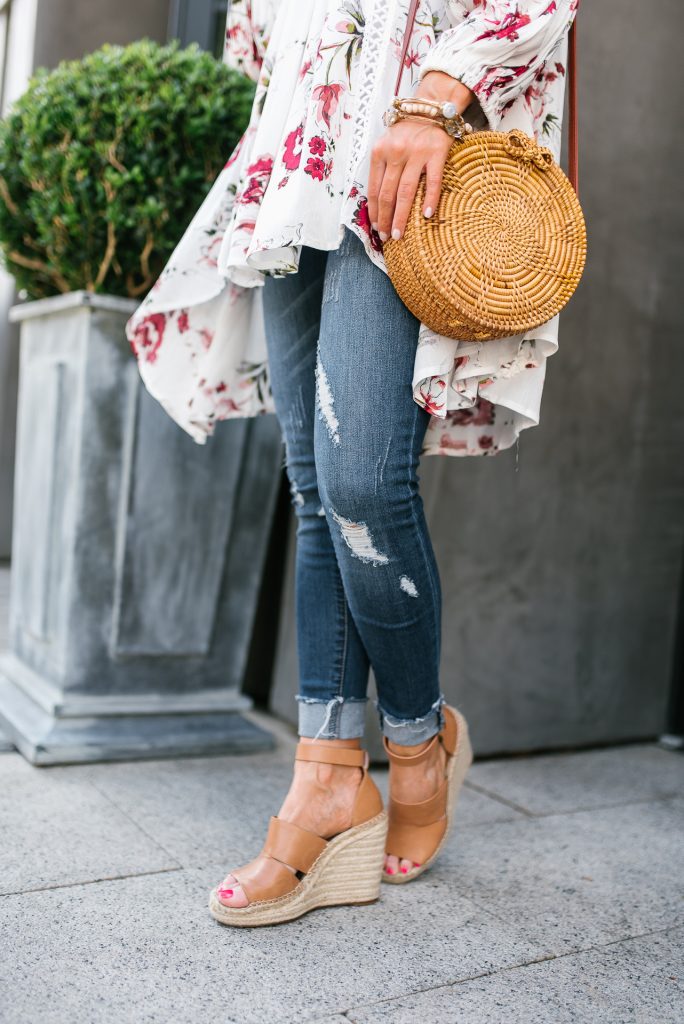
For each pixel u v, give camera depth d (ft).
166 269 4.36
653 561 6.73
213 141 5.43
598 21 5.97
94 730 5.56
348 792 3.89
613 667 6.64
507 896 4.10
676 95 6.38
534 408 3.80
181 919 3.65
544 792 5.62
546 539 6.23
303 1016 3.03
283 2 3.98
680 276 6.58
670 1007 3.25
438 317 3.34
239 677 6.13
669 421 6.68
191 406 4.51
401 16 3.52
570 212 3.51
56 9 10.32
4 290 12.68
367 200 3.42
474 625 6.00
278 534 6.93
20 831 4.39
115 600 5.65
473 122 3.64
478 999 3.22
